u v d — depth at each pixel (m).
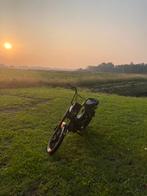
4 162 7.87
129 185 6.90
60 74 83.06
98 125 12.01
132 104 18.27
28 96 20.50
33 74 60.50
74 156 8.46
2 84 30.19
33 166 7.61
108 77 102.31
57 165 7.77
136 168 7.90
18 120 12.60
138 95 58.44
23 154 8.39
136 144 9.86
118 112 15.12
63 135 8.28
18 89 25.88
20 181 6.83
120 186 6.82
